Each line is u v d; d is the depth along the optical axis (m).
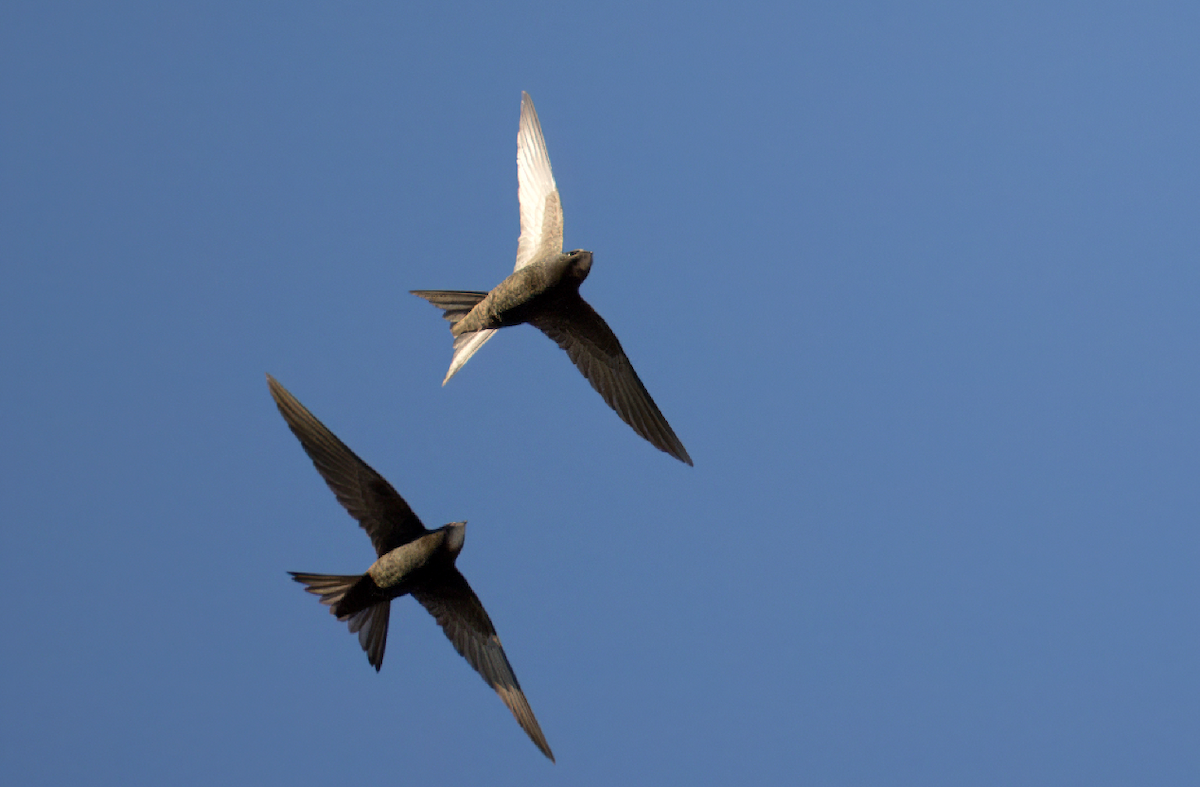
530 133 18.09
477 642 14.88
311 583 13.81
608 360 16.52
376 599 14.26
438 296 16.52
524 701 14.79
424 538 14.05
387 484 13.78
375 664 14.21
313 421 13.60
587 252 15.75
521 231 17.70
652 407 16.33
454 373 16.39
